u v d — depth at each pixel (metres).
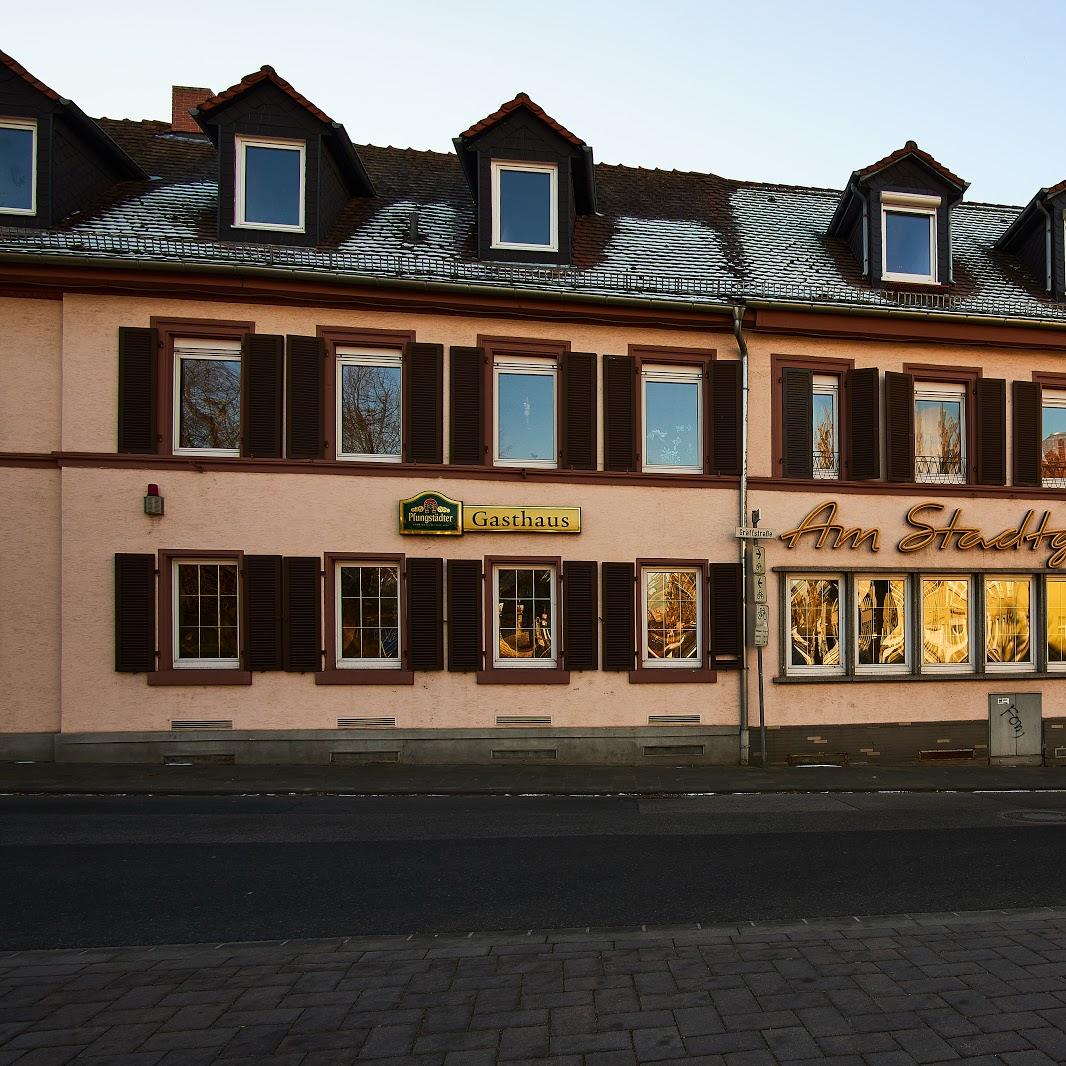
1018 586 12.30
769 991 3.78
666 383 11.69
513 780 9.74
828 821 7.81
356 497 10.76
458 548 10.91
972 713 11.84
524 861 6.29
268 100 11.32
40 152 10.89
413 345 10.88
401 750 10.68
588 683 11.01
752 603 11.30
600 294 10.95
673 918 4.97
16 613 10.25
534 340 11.21
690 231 13.41
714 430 11.40
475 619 10.84
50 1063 3.15
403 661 10.77
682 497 11.33
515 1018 3.52
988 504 12.07
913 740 11.62
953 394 12.30
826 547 11.59
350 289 10.70
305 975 4.04
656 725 11.08
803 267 12.69
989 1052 3.18
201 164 13.70
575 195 12.93
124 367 10.36
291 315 10.77
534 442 11.34
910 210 12.78
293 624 10.55
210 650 10.67
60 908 5.22
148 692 10.37
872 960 4.16
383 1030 3.42
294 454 10.66
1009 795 9.42
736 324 11.30
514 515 10.91
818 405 11.95
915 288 12.56
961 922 4.79
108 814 7.88
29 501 10.31
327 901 5.34
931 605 12.04
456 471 10.87
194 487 10.48
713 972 4.01
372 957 4.28
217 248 10.88
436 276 10.93
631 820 7.79
